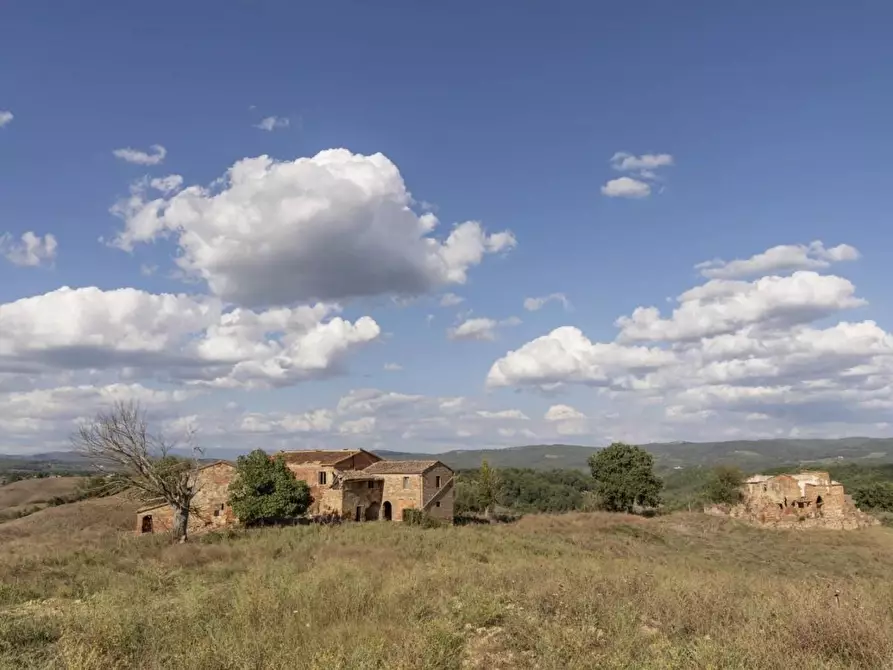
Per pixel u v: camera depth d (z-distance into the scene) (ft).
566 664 35.81
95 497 308.81
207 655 38.17
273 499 189.16
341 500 211.82
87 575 84.58
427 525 193.88
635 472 285.84
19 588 72.59
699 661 33.63
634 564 93.35
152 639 43.83
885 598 52.54
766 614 44.45
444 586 60.90
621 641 38.58
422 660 36.24
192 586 64.85
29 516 260.62
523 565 79.46
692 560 136.56
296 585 59.72
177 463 162.61
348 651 38.06
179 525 158.30
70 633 43.91
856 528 231.91
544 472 527.81
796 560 161.99
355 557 98.84
